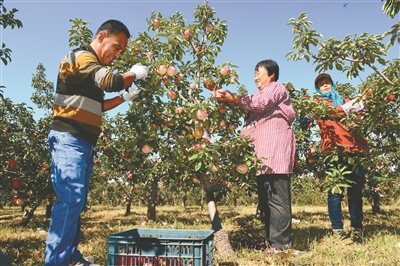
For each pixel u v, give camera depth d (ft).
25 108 26.43
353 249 12.82
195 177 16.20
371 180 31.19
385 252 11.78
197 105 12.21
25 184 23.58
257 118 13.52
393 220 26.94
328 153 15.34
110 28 9.12
